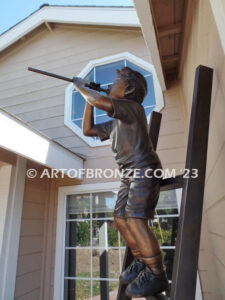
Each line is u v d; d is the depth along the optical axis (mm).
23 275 2141
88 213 2535
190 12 1325
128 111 912
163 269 789
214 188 1240
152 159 909
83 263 2375
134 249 916
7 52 3715
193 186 729
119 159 973
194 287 621
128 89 1019
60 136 2900
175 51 1881
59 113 3039
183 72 2047
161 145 2377
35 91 3309
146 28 1479
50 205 2650
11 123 1633
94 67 3152
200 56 1172
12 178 2234
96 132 1162
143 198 823
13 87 3480
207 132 801
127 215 833
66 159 2314
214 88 947
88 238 2445
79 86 1007
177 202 2197
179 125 2377
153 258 766
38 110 3176
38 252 2404
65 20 3340
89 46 3277
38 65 3473
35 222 2445
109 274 2258
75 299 2264
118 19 3057
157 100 2539
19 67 3578
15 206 2188
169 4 1337
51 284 2326
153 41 1607
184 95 2246
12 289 1980
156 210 2244
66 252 2463
